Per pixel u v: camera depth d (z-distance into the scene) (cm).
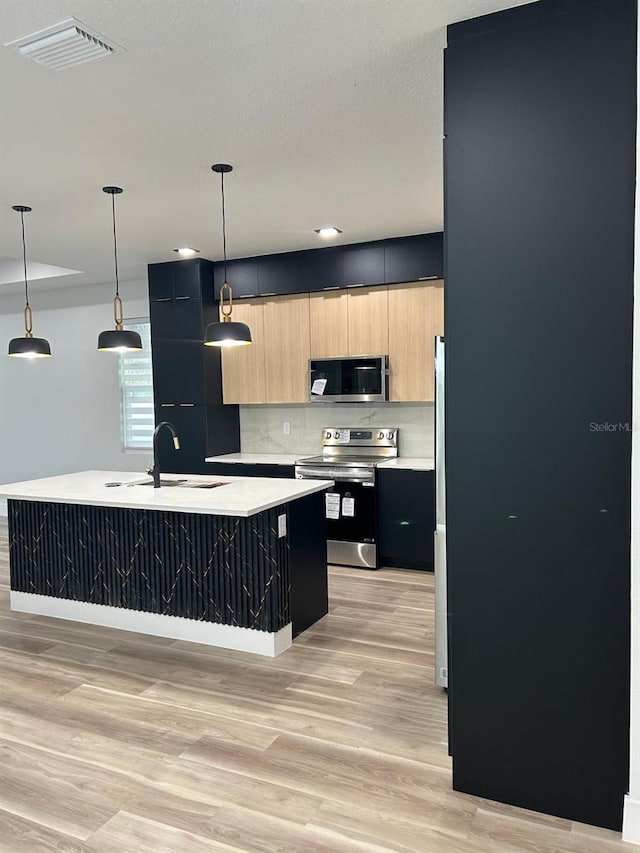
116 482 407
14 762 239
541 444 201
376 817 204
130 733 258
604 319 192
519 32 197
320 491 388
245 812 207
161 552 361
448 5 196
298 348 550
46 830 200
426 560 486
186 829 200
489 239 205
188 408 575
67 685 303
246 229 461
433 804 211
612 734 196
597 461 195
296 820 203
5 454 758
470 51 204
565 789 203
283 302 554
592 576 197
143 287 646
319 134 294
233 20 203
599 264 191
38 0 190
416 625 373
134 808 211
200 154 316
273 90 251
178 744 249
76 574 392
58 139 294
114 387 673
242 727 261
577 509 198
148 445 658
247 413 618
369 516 494
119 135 290
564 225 195
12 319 742
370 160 328
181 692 293
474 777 215
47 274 634
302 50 222
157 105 261
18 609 417
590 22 188
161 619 365
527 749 207
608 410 193
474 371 209
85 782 225
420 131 292
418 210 419
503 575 208
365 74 240
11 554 417
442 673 288
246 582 336
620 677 195
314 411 588
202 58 225
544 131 195
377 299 515
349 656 330
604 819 198
